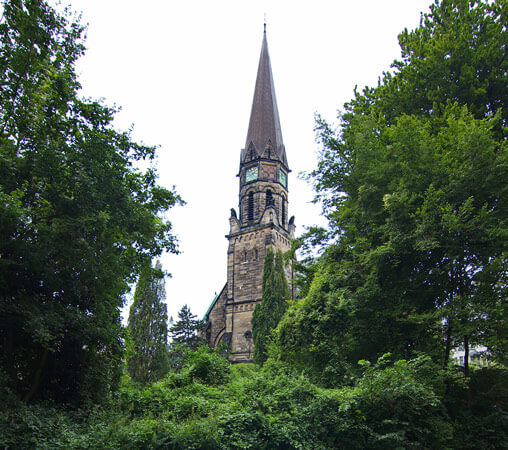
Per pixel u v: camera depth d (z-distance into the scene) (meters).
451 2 23.75
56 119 15.01
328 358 18.77
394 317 18.27
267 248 55.69
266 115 69.75
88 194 14.55
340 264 21.39
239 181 67.75
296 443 12.93
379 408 14.49
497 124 20.88
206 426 12.24
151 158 18.72
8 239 13.18
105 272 15.55
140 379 50.00
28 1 14.90
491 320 15.71
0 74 14.50
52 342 14.92
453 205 17.19
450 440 15.24
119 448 11.02
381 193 20.39
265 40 77.56
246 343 56.03
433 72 22.38
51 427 11.64
